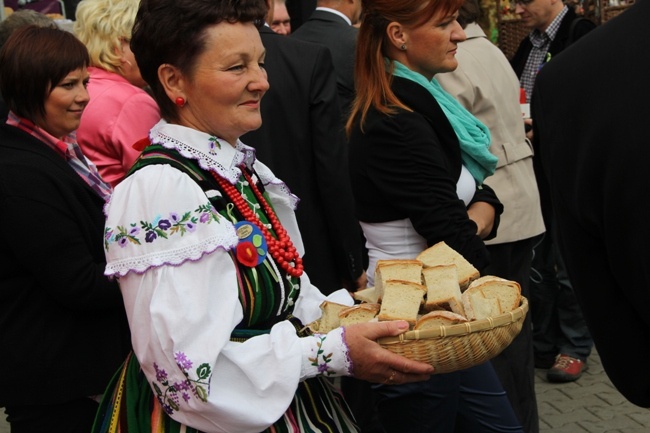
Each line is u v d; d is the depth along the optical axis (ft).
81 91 8.64
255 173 6.68
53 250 7.82
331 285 11.76
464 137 9.23
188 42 5.89
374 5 8.79
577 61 4.64
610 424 14.15
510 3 19.94
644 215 4.30
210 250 5.60
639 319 4.84
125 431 6.06
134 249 5.65
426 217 8.54
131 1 10.56
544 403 15.17
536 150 5.19
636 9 4.58
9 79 8.37
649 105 4.31
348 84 13.74
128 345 8.61
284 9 15.96
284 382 5.74
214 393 5.60
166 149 6.03
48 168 8.00
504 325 6.36
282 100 11.28
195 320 5.52
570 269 4.96
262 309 6.06
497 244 12.61
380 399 8.84
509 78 12.98
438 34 8.75
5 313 8.01
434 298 6.95
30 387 8.00
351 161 9.08
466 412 9.08
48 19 13.16
